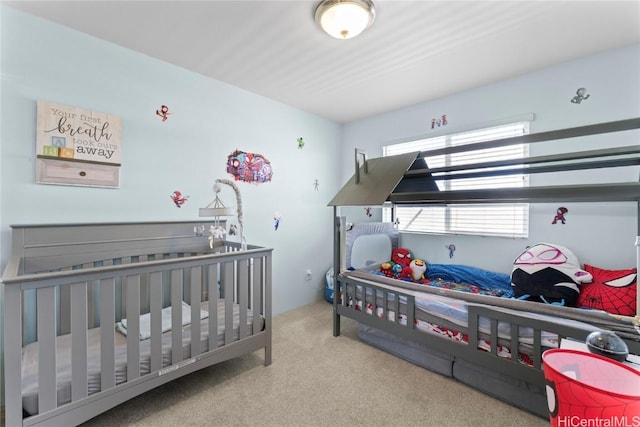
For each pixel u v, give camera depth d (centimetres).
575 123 234
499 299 178
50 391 130
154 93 232
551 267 230
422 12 176
